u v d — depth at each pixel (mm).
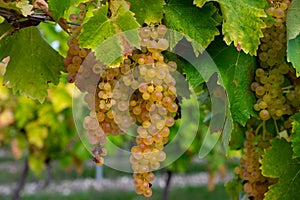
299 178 914
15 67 896
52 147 3504
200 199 7531
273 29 851
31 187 8570
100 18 710
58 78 905
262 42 864
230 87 838
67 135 3223
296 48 797
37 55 894
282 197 912
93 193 8188
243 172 1000
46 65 899
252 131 1011
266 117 873
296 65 785
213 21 777
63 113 2959
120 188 8516
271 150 915
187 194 7883
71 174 9570
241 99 848
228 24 745
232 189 1134
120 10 713
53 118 2906
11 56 897
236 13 750
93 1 782
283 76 891
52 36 1465
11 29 837
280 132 1007
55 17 794
